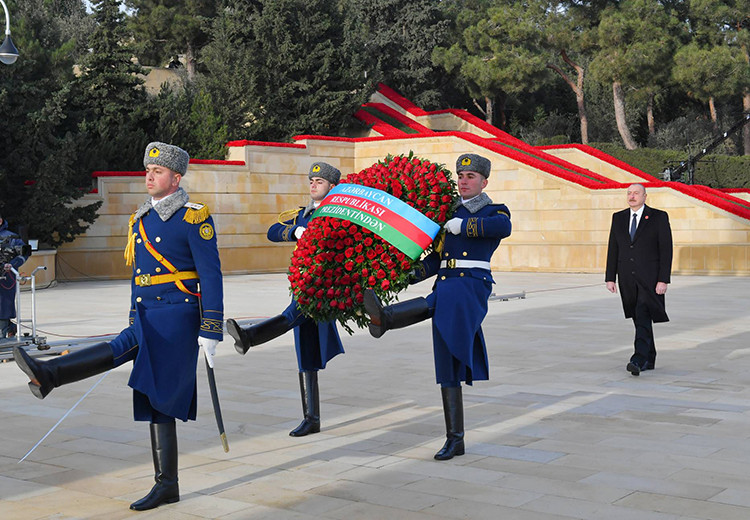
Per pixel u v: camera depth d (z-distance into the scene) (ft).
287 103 115.44
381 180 21.58
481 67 136.56
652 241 33.40
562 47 139.33
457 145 106.32
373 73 122.52
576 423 25.04
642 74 132.77
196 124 107.14
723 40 142.51
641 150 132.57
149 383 17.65
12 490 19.22
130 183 97.30
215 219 101.40
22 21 90.94
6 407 28.48
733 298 65.16
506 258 103.91
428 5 140.56
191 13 150.61
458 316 21.33
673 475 19.72
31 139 87.35
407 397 29.30
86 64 98.68
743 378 32.32
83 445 23.38
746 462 20.81
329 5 118.73
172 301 18.43
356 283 21.27
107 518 17.24
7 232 42.19
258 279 93.76
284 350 41.04
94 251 96.37
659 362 36.19
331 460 21.42
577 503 17.72
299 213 25.57
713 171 131.85
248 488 19.12
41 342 40.57
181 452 22.34
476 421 25.40
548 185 101.55
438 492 18.61
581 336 44.42
